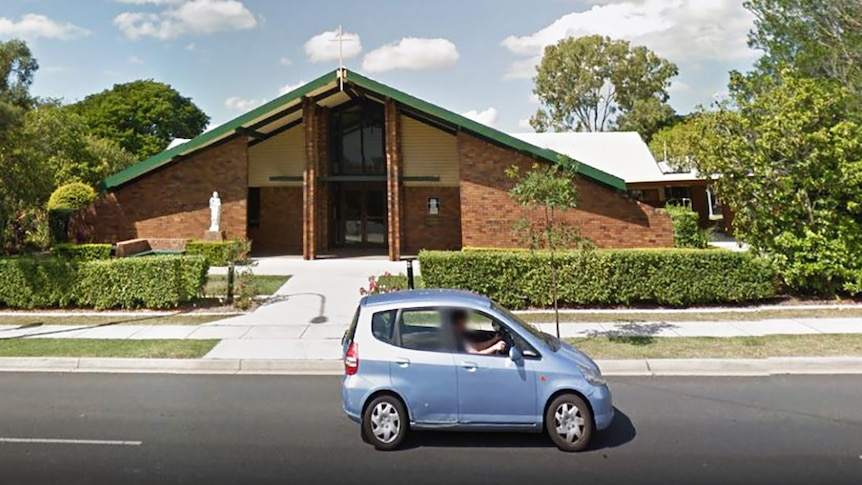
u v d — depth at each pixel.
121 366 8.02
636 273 11.31
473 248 17.22
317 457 4.82
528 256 11.52
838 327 9.36
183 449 5.01
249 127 19.67
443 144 20.88
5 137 14.90
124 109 46.50
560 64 56.03
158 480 4.37
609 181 17.03
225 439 5.25
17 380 7.40
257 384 7.17
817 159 11.05
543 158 17.61
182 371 7.84
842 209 11.37
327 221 22.36
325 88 19.05
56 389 6.95
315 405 6.28
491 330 5.46
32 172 17.14
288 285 14.43
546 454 4.84
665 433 5.27
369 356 5.12
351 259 19.64
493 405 5.01
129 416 5.92
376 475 4.45
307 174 19.34
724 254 11.23
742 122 12.09
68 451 4.96
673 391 6.61
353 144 22.67
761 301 11.53
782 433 5.23
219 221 19.44
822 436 5.15
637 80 53.78
